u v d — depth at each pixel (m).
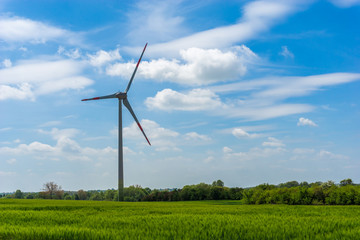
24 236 13.24
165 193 108.75
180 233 13.62
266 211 28.86
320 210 30.33
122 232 14.06
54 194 134.12
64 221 19.66
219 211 28.75
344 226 16.20
